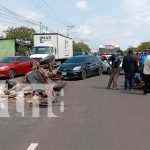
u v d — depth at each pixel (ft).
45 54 116.67
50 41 127.03
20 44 168.04
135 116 33.86
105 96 49.01
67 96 49.11
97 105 40.93
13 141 25.03
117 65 57.98
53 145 23.84
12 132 27.81
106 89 57.93
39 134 26.99
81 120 32.19
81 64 77.05
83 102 43.39
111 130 28.04
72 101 44.27
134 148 22.91
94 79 77.51
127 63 55.16
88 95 50.14
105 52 143.33
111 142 24.43
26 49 180.04
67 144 24.04
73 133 27.17
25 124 30.81
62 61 140.87
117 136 26.09
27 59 90.84
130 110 37.29
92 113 35.70
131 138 25.48
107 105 40.83
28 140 25.25
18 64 86.48
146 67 49.83
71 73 74.28
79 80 75.25
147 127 29.01
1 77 86.58
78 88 59.47
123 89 57.88
